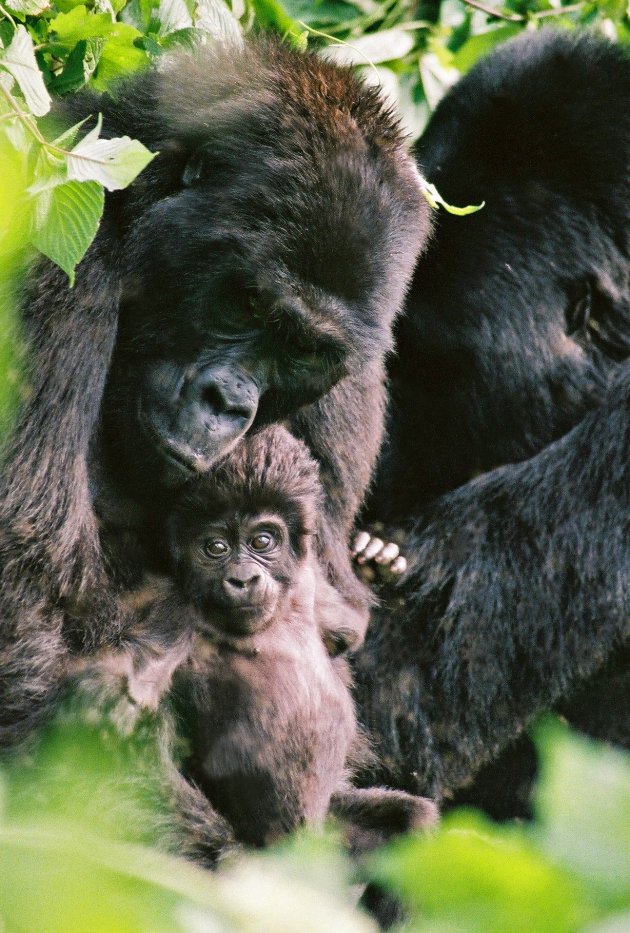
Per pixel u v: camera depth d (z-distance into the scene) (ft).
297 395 30.04
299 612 32.22
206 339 28.94
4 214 14.49
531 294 43.80
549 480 42.39
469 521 42.65
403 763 40.88
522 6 54.80
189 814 27.76
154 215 29.50
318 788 31.09
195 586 30.78
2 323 26.03
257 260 28.17
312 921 11.43
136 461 29.55
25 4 32.53
